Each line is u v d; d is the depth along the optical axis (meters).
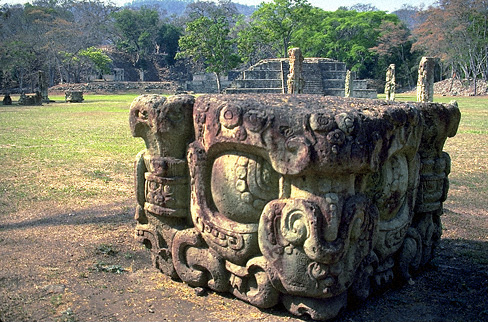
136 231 4.70
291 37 51.06
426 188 4.75
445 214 7.01
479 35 43.59
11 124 18.48
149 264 4.92
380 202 4.06
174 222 4.41
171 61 72.38
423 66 18.75
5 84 56.41
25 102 31.75
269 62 40.34
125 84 57.34
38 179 8.77
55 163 10.37
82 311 3.82
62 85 55.69
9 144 12.98
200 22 43.66
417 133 4.20
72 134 15.48
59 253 5.12
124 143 13.55
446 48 44.78
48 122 19.56
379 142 3.58
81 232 5.88
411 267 4.58
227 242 3.85
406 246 4.45
